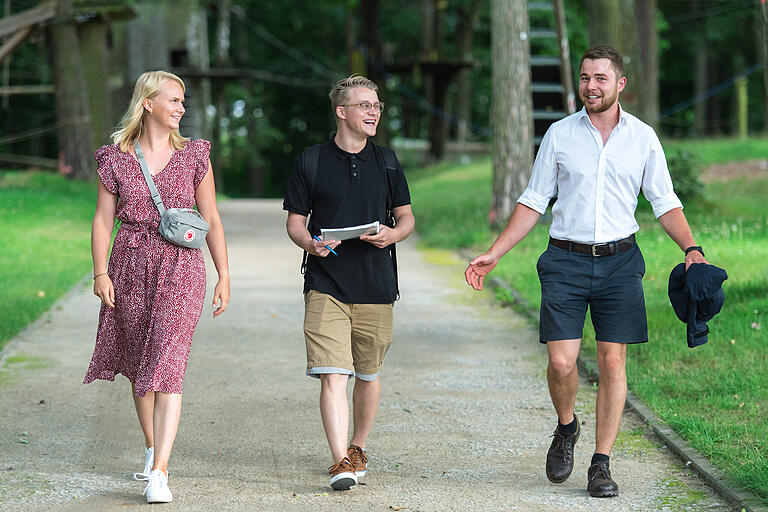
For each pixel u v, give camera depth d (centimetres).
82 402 1250
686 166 3553
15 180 4738
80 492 910
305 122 10906
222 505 874
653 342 1451
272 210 4906
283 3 9806
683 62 9162
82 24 5388
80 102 5128
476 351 1582
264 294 2145
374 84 942
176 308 884
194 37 7262
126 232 898
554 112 3822
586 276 894
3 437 1094
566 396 915
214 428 1138
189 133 7025
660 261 2256
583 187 890
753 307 1603
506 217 3152
